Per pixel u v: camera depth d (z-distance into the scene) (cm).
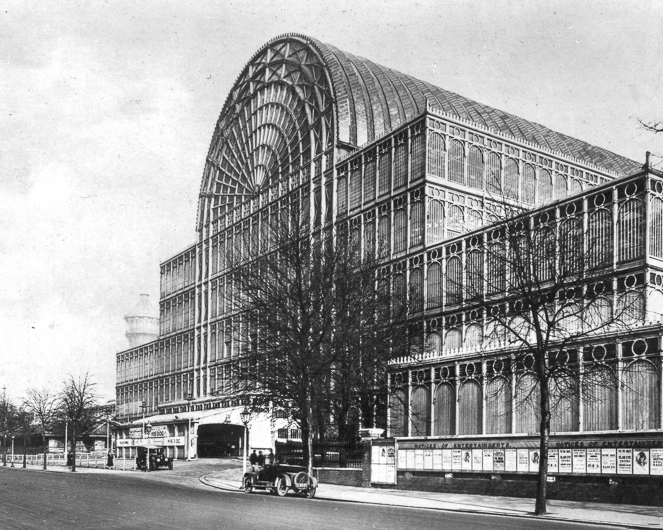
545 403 2458
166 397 9369
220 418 7119
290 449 4425
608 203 3875
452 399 4312
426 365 4534
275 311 3966
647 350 3228
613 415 3338
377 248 5616
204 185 8900
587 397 3450
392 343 4519
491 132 5803
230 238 8212
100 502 2350
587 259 3017
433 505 2584
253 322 4278
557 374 3030
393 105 6744
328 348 4059
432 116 5512
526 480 2981
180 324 9219
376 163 5962
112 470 6225
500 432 3941
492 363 4059
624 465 2661
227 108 8562
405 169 5634
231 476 4769
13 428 10556
